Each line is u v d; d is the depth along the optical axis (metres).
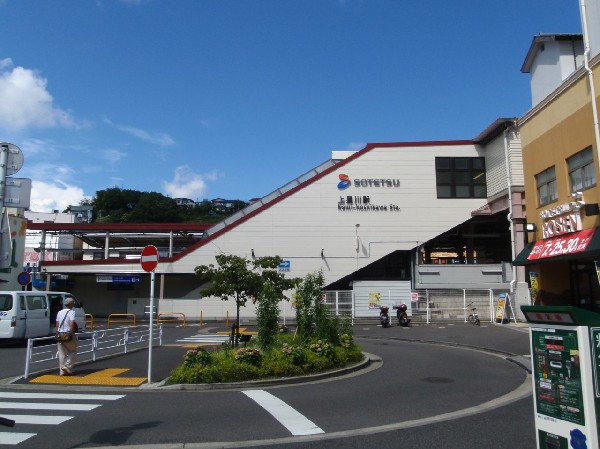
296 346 12.40
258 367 11.47
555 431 4.56
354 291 30.47
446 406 8.97
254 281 15.82
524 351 16.36
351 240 32.56
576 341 4.39
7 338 17.22
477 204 32.62
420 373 12.57
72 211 71.81
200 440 6.94
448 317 29.03
